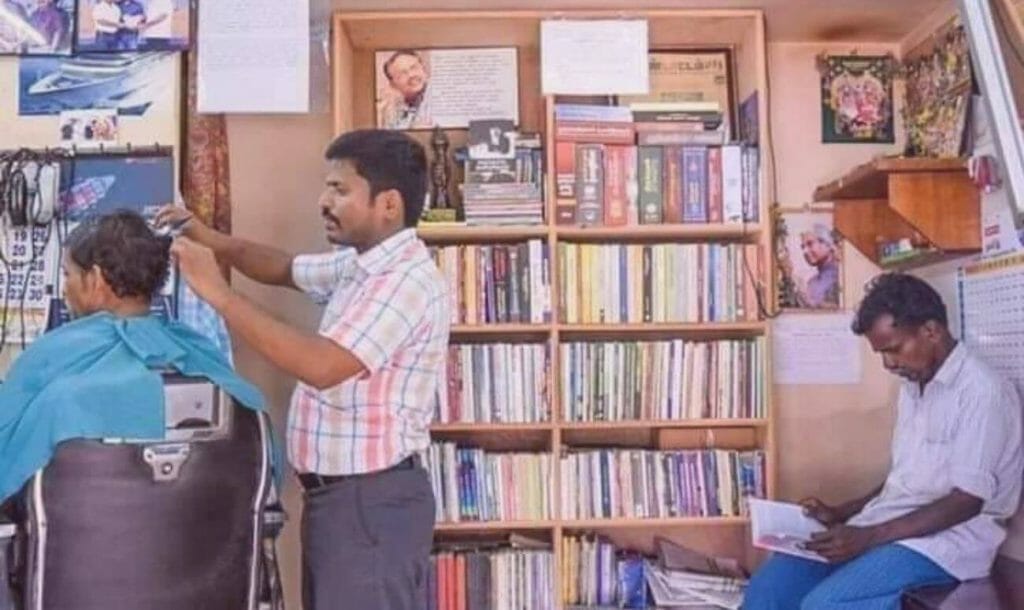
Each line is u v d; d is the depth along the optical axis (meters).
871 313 2.40
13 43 2.56
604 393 2.73
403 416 1.99
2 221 2.51
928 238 2.51
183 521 1.74
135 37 2.58
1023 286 2.37
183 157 2.60
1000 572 2.33
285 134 2.67
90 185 2.54
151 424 1.71
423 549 2.01
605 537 2.88
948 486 2.32
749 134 2.85
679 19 2.76
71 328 1.84
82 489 1.67
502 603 2.69
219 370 1.89
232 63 2.60
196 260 1.84
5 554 1.66
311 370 1.82
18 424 1.71
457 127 2.89
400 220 2.04
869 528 2.32
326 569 1.95
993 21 1.51
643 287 2.76
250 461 1.83
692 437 2.89
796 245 2.95
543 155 2.77
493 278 2.73
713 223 2.76
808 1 2.66
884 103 2.96
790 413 2.93
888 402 2.94
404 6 2.66
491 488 2.70
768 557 2.71
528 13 2.71
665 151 2.77
